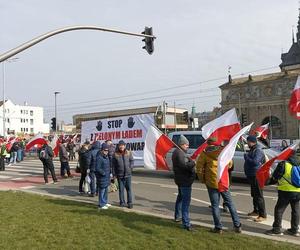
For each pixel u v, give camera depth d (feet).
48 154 60.80
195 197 44.73
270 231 28.17
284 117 367.45
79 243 24.80
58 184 59.77
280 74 386.52
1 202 39.24
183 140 29.25
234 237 26.35
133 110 197.36
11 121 439.63
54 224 29.45
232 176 55.83
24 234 26.76
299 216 29.99
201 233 27.25
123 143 38.65
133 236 26.30
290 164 27.61
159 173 70.95
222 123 38.19
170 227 28.78
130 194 38.52
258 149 32.78
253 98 387.75
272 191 47.85
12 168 88.07
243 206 39.11
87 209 35.83
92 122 75.92
